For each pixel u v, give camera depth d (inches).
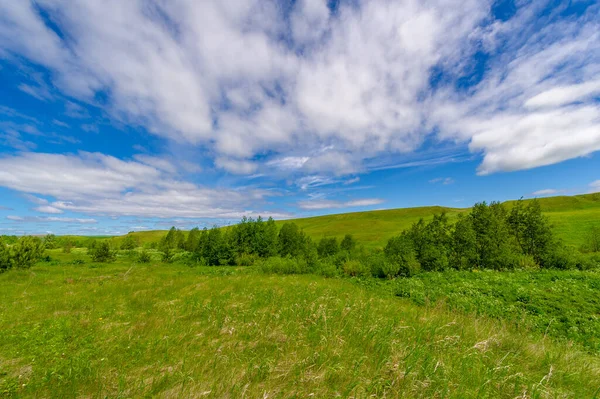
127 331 292.4
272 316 324.8
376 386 175.9
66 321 324.8
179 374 195.0
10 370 207.3
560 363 230.5
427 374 185.8
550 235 884.6
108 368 209.6
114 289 549.0
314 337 259.6
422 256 869.2
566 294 476.4
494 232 876.0
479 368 204.8
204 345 253.6
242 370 201.0
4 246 893.8
